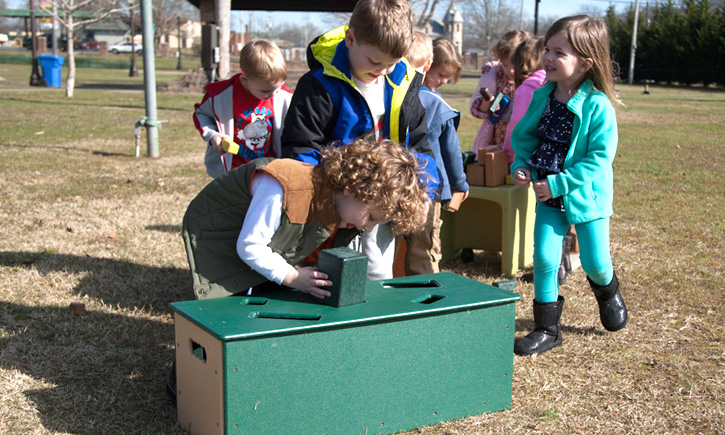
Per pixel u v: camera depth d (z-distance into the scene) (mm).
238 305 2264
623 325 3303
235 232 2381
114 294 3760
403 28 2465
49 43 67750
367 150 2176
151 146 8688
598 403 2639
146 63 8500
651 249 4848
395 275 3367
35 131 11047
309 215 2248
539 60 4148
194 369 2199
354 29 2502
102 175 7254
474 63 60844
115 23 70312
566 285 4137
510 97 4691
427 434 2355
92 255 4449
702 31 34531
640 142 11258
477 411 2498
